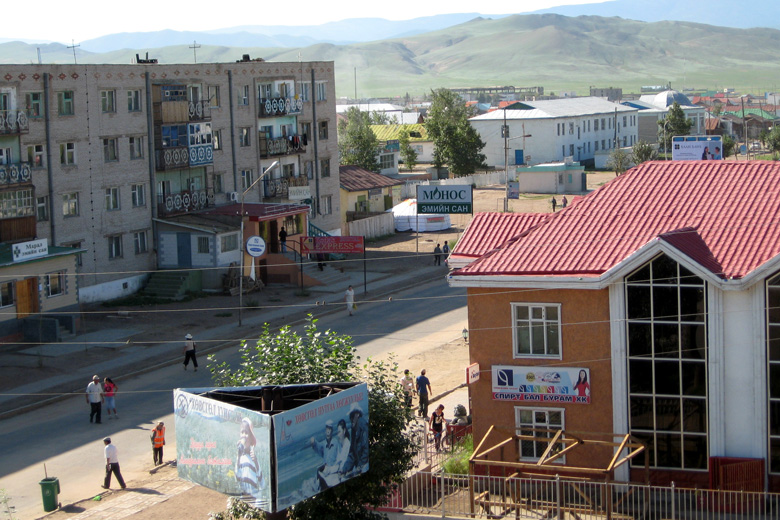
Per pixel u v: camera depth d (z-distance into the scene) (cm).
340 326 5044
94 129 5525
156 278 5853
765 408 2503
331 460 1900
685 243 2567
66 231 5359
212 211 6272
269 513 1880
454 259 2998
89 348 4566
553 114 13188
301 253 5988
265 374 2144
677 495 2552
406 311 5403
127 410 3669
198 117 6222
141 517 2581
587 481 2433
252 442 1800
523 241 2827
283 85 7181
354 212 8356
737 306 2503
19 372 4156
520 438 2577
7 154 5009
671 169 3009
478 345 2773
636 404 2622
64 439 3341
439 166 11925
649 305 2584
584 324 2653
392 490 2325
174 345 4634
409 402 2248
